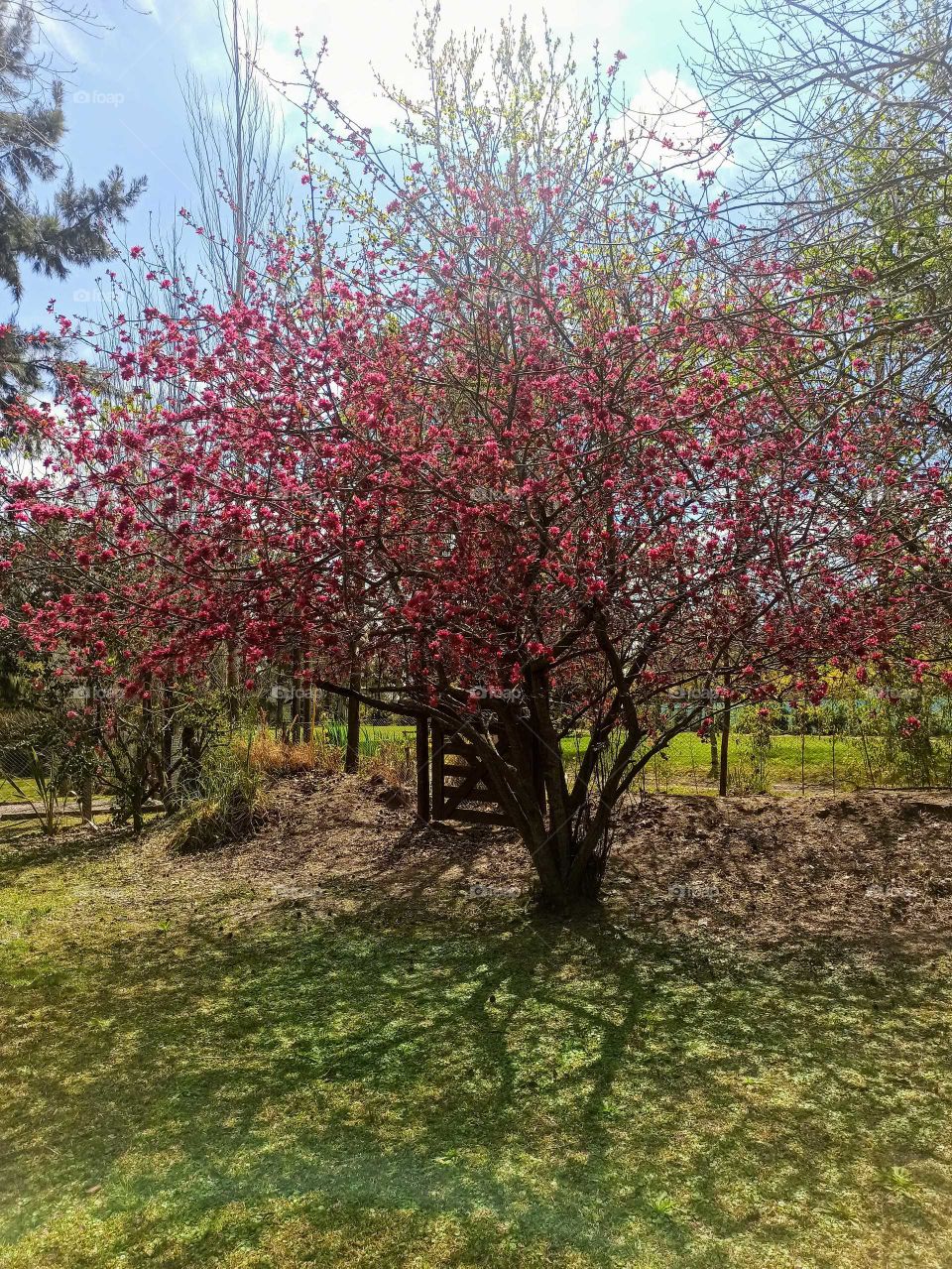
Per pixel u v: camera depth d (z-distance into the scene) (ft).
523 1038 13.28
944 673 16.26
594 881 19.31
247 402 15.44
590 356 15.52
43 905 21.54
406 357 16.66
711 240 14.28
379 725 40.96
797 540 15.69
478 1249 8.68
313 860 24.17
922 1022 13.43
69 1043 13.76
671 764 38.17
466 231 17.31
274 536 14.70
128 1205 9.61
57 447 16.58
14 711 34.12
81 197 39.78
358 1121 11.12
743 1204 9.26
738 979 15.28
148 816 32.01
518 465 14.66
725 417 15.23
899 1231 8.77
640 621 16.14
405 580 15.85
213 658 26.17
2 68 26.21
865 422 16.10
